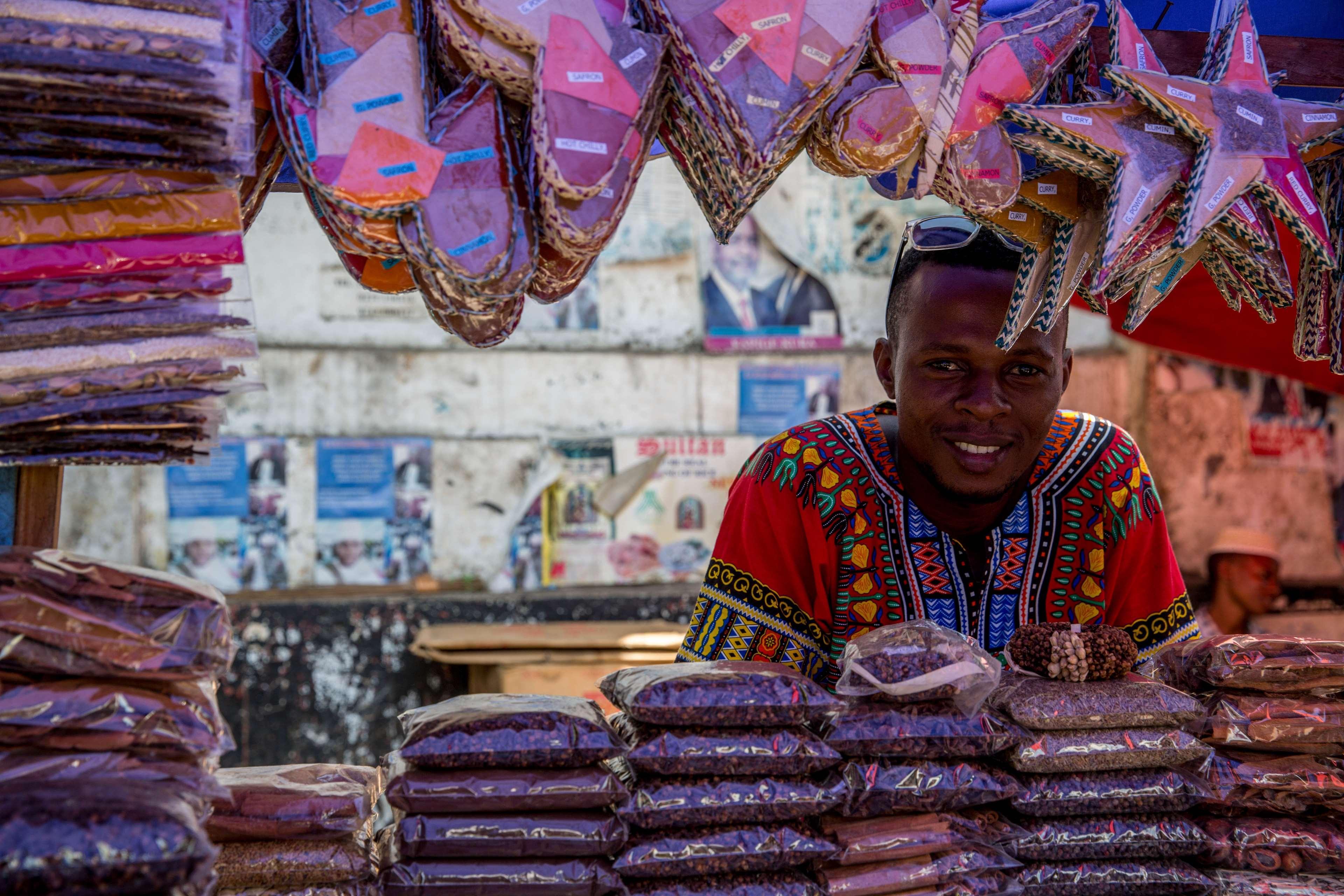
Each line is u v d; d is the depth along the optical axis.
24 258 0.91
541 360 4.16
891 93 1.05
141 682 0.92
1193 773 1.18
